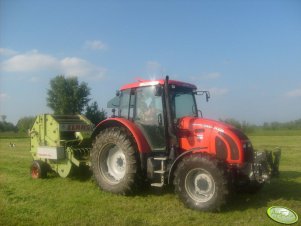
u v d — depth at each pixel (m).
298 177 9.28
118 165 7.71
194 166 6.23
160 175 7.01
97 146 7.76
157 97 7.39
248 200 6.79
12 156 14.65
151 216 5.77
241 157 6.37
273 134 38.03
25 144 23.08
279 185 8.19
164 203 6.60
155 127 7.33
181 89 7.71
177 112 7.46
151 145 7.36
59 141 9.07
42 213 5.89
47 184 8.30
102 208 6.21
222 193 5.94
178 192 6.39
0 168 10.88
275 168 7.15
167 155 7.16
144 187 7.53
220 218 5.69
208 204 6.02
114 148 7.76
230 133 6.51
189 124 6.96
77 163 8.52
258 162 6.56
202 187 6.23
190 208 6.21
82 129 9.59
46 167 9.12
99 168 7.72
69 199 6.85
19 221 5.43
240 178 6.66
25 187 7.96
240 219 5.65
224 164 6.14
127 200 6.84
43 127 9.61
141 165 7.12
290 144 21.14
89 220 5.51
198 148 6.62
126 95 8.10
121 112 8.15
